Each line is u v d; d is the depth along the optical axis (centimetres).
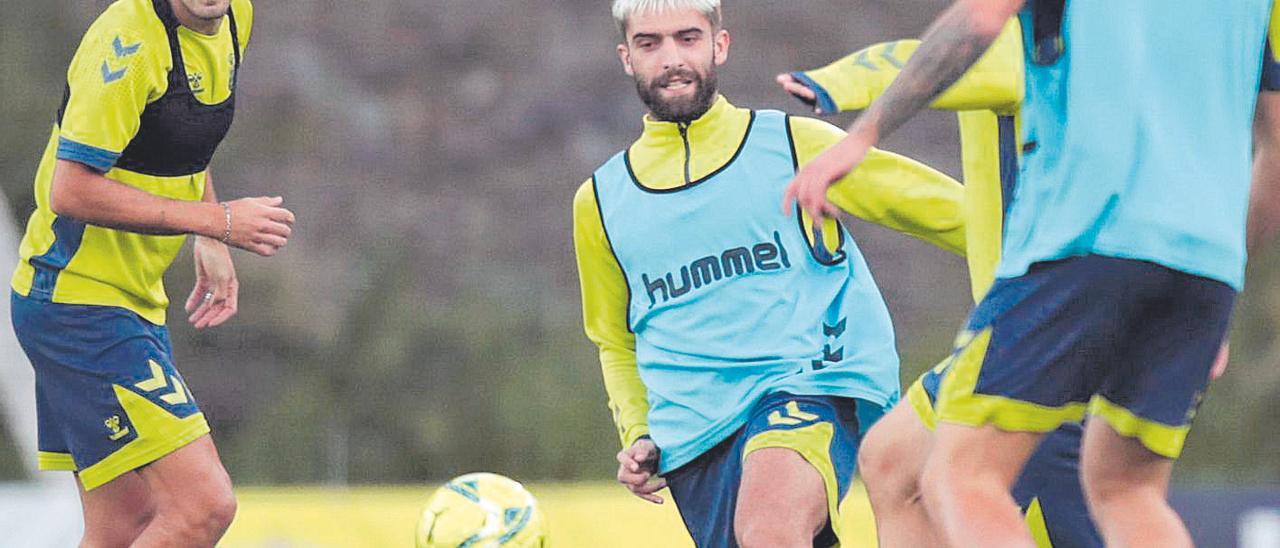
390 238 9019
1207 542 3212
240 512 2784
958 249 2052
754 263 2039
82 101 1908
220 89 2009
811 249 2044
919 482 1653
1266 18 1477
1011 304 1417
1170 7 1422
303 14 10575
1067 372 1398
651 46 2061
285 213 2017
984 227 1781
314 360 7544
